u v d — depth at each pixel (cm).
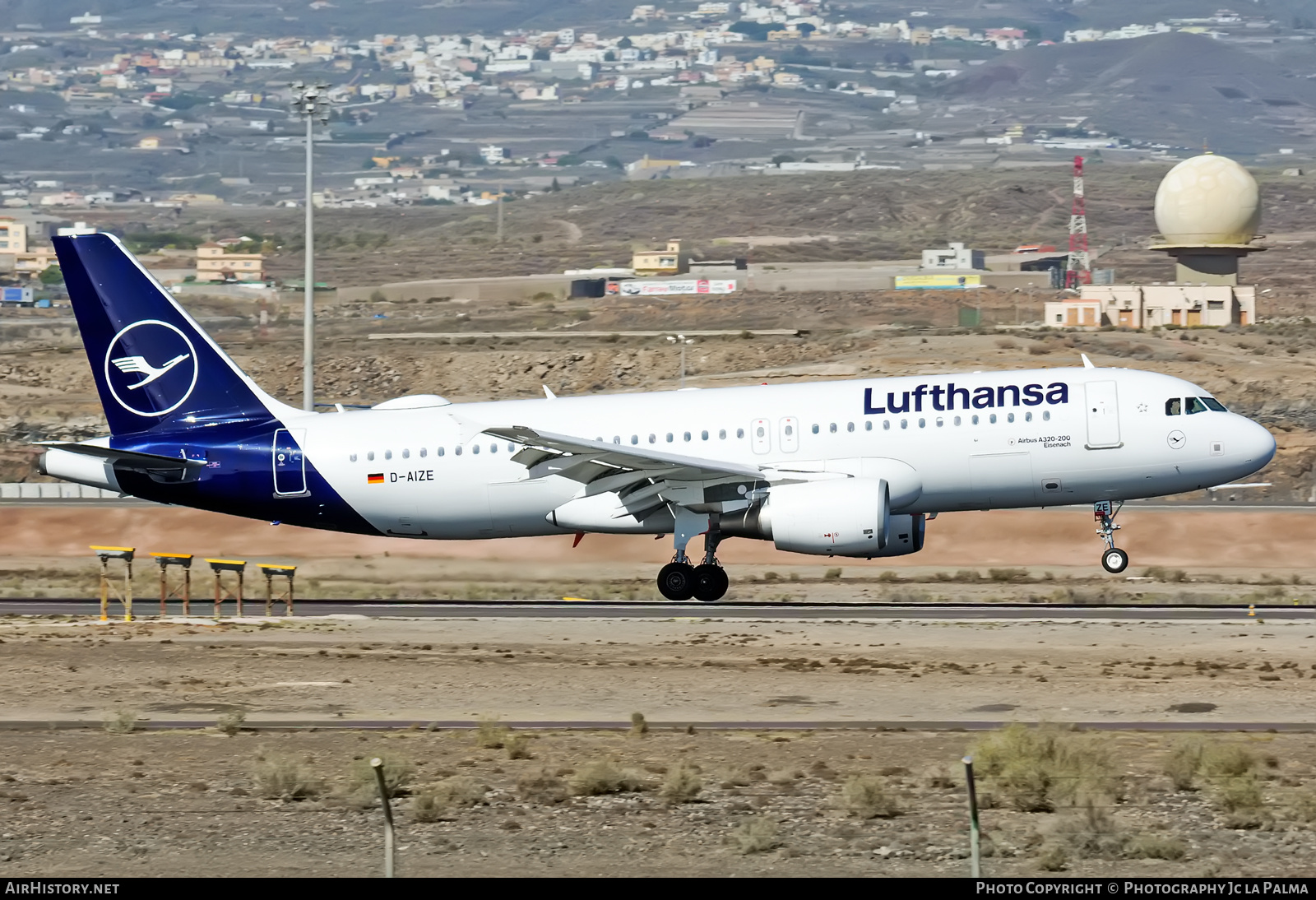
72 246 18738
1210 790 8512
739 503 16988
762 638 14738
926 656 13375
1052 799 8325
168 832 8006
